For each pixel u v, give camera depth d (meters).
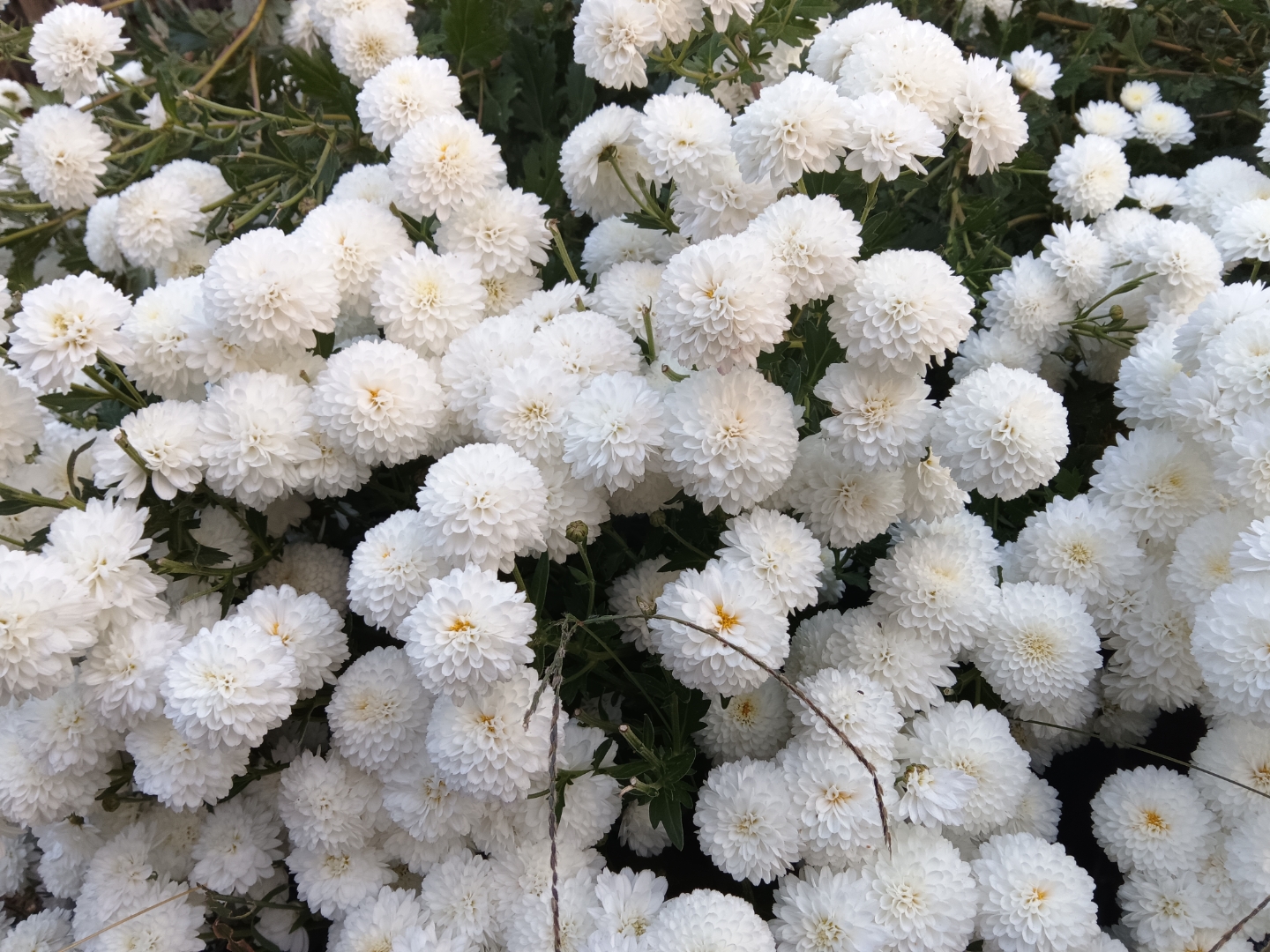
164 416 0.38
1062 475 0.46
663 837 0.39
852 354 0.33
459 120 0.43
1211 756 0.36
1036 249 0.57
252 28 0.62
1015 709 0.41
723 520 0.39
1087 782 0.44
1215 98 0.61
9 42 0.61
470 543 0.32
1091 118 0.55
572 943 0.34
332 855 0.39
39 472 0.44
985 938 0.34
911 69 0.37
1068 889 0.33
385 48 0.53
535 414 0.36
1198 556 0.36
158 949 0.39
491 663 0.30
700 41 0.49
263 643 0.34
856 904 0.33
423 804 0.36
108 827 0.43
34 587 0.33
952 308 0.32
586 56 0.43
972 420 0.35
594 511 0.36
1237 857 0.34
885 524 0.37
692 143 0.38
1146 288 0.47
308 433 0.38
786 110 0.34
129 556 0.36
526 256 0.44
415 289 0.40
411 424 0.37
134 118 0.62
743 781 0.35
